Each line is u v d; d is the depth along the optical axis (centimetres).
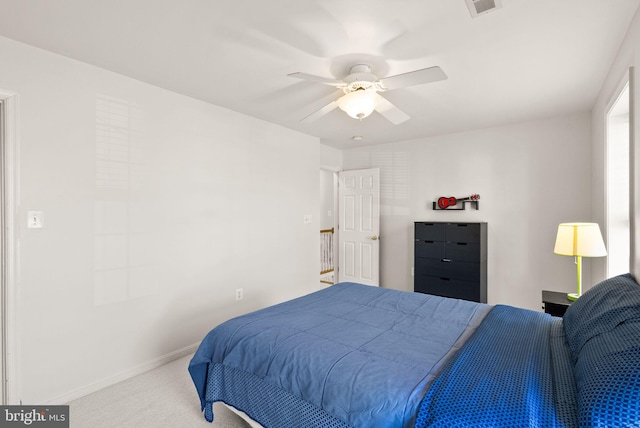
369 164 495
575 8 165
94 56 215
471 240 375
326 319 201
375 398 123
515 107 317
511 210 378
